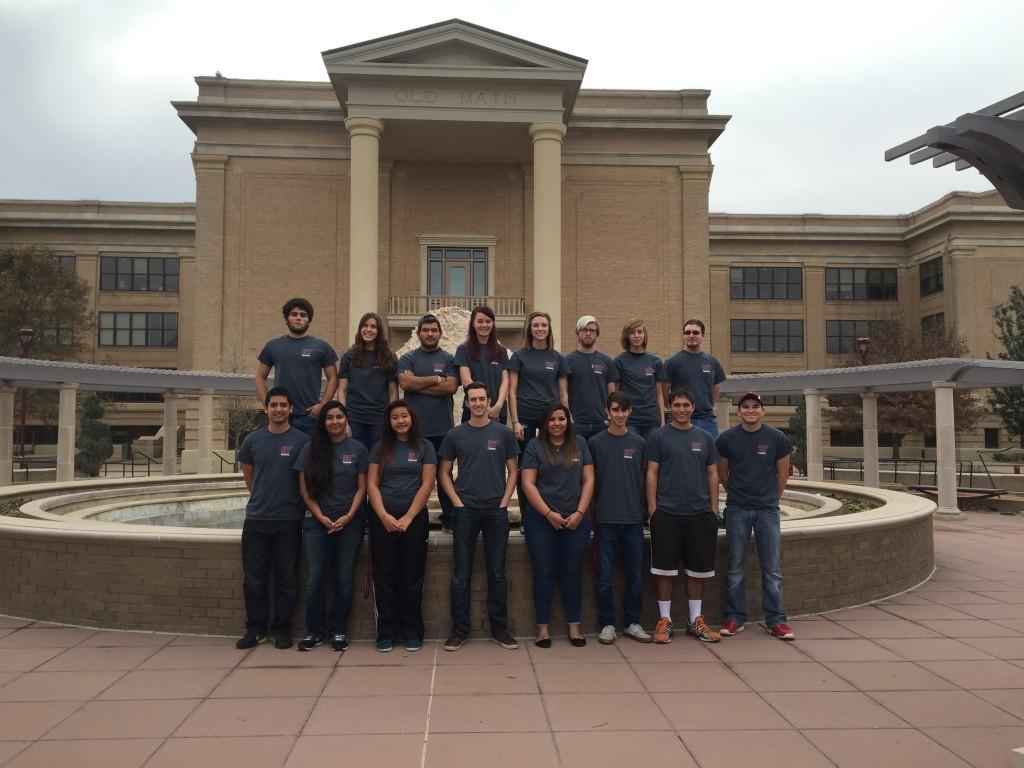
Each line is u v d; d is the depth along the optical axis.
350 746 4.24
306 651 6.05
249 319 34.50
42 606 6.92
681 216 35.81
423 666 5.68
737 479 6.70
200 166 34.50
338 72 29.92
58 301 42.50
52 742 4.29
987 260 48.28
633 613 6.45
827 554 7.40
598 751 4.18
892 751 4.20
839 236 52.78
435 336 7.05
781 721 4.62
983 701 4.96
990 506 19.22
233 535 6.60
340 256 34.69
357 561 6.51
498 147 33.97
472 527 6.21
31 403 39.56
